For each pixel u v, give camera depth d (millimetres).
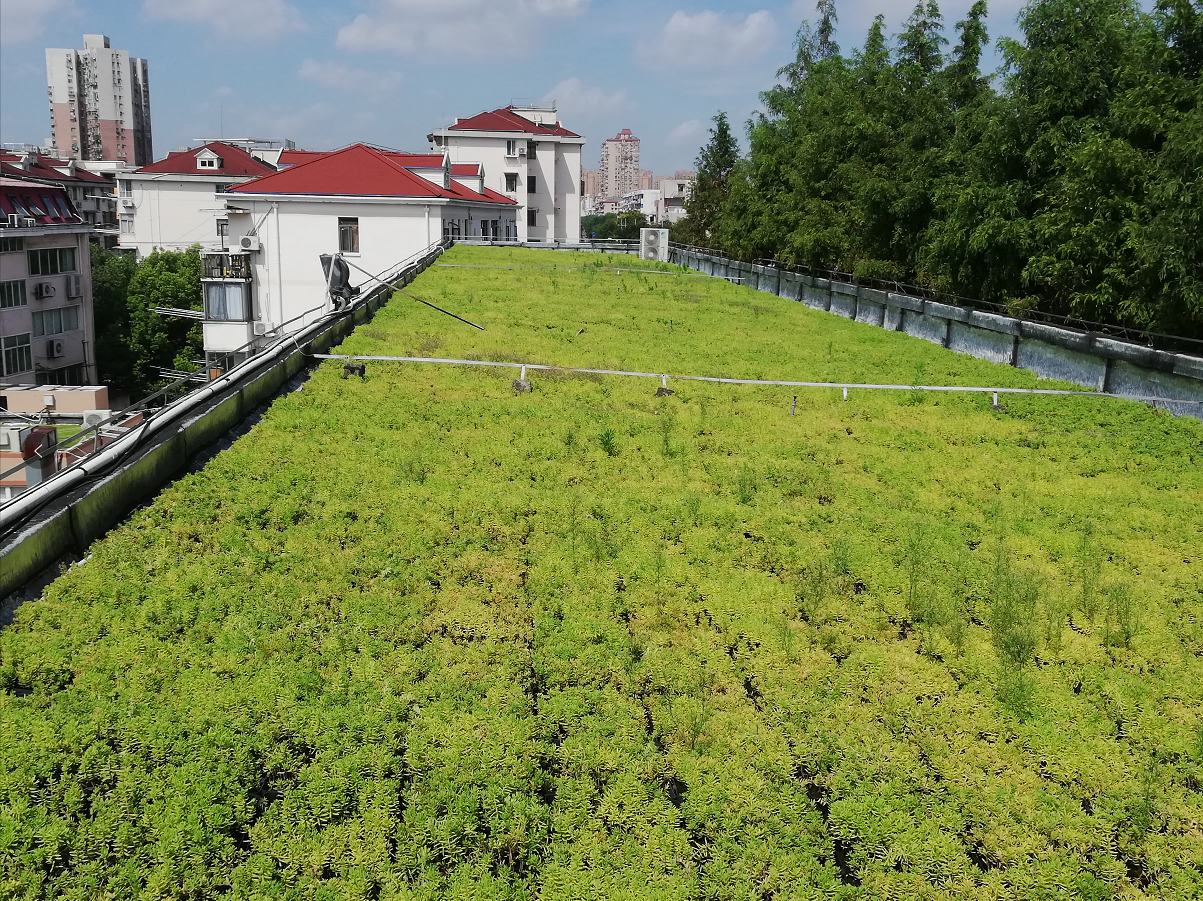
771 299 28688
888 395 14906
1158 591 8086
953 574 8219
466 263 34219
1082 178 16547
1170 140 14461
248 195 36594
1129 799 5453
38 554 7152
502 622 7023
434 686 6137
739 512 9438
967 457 11836
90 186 85812
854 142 28781
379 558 7945
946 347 21250
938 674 6664
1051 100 18203
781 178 36594
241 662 6254
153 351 53031
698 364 16516
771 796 5352
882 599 7727
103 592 7004
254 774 5320
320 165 38750
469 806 5133
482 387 13914
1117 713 6293
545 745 5652
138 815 4965
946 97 26016
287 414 11766
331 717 5727
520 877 4844
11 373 39844
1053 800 5422
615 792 5332
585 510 9312
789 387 15109
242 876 4656
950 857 4984
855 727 6008
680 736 5852
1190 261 14414
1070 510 10000
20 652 6172
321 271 37281
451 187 50406
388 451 10648
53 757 5242
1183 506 10172
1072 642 7156
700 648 6863
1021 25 18906
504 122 81000
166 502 8695
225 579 7336
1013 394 15141
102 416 14648
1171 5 15773
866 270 26203
